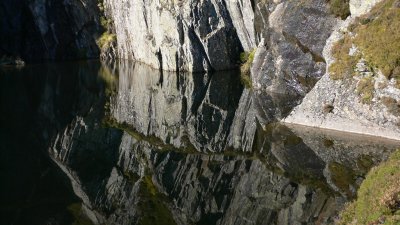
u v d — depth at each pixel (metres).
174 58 74.75
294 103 46.09
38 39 96.75
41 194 30.88
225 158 35.69
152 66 81.88
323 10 46.53
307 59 47.78
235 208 27.05
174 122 47.19
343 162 31.56
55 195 30.70
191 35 71.94
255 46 70.31
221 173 32.66
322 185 28.56
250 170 32.59
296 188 28.72
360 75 37.19
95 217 27.36
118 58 97.38
